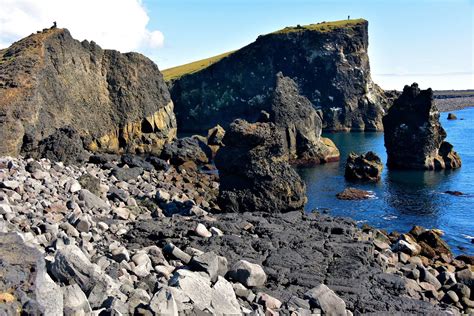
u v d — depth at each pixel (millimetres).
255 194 29078
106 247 15297
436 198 43875
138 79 78500
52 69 60938
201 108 150875
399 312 13758
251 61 145875
